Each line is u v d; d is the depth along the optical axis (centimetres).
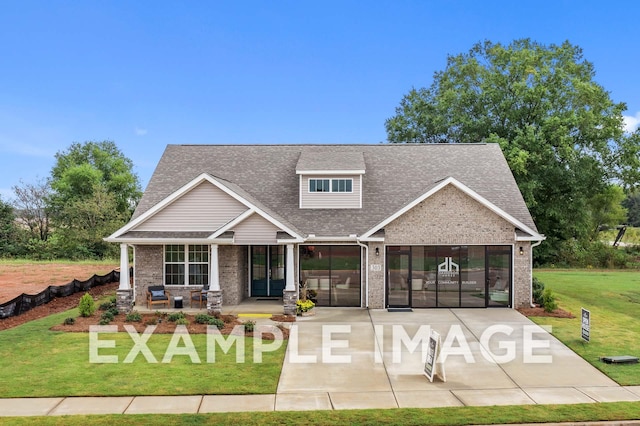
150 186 2414
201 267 2206
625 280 3369
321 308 2188
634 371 1341
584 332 1641
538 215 4403
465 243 2172
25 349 1484
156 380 1233
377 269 2172
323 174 2322
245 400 1123
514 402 1127
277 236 2053
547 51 4434
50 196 6031
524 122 4225
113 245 4838
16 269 3662
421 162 2617
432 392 1189
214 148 2739
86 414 1029
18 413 1033
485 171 2530
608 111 4112
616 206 5819
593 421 1016
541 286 2333
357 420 1009
